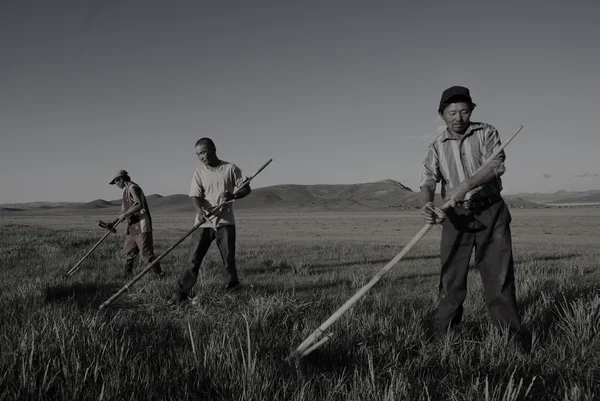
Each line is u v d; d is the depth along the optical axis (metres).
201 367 2.84
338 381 2.77
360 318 4.24
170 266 9.32
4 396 2.42
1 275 7.50
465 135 3.90
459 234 3.87
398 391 2.60
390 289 6.59
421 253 12.54
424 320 4.60
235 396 2.59
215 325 4.20
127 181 8.24
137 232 8.02
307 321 4.22
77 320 3.73
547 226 38.91
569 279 6.81
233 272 6.28
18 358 2.84
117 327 3.94
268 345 3.49
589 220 51.75
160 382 2.69
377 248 14.37
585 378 3.02
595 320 3.87
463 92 3.70
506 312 3.78
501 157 3.58
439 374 3.10
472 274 8.08
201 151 6.16
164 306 5.45
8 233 18.95
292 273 8.44
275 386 2.72
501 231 3.80
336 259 11.09
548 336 3.87
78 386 2.55
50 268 8.41
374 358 3.29
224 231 6.15
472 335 3.87
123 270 8.41
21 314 4.41
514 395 2.50
